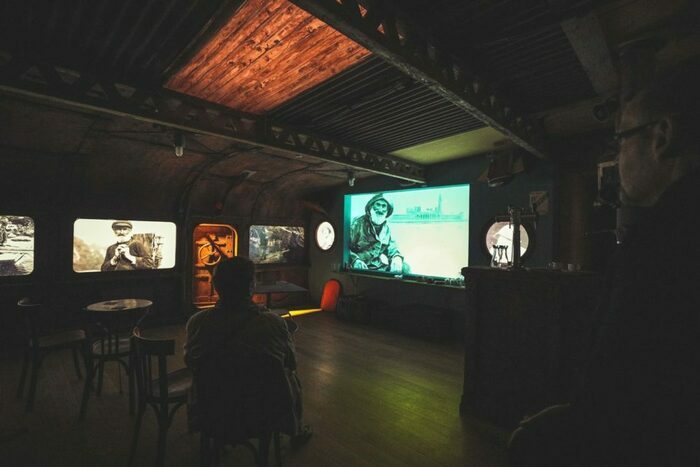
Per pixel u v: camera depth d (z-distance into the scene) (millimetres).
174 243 6645
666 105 654
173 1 2242
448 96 2875
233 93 3678
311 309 8477
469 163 6090
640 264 572
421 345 5723
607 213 4887
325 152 4914
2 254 4906
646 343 531
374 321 7000
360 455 2760
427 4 2295
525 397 2990
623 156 770
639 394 527
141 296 6273
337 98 3797
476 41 2648
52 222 5293
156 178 6090
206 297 8062
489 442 2949
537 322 2936
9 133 4250
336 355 5184
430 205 6707
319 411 3473
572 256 4895
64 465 2561
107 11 2344
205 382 1935
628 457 539
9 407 3371
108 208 5816
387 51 2250
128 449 2762
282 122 4430
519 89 3402
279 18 2605
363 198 7973
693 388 488
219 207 7199
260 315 2049
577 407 622
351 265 8172
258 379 1961
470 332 3371
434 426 3197
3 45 2557
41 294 5227
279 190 8016
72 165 5129
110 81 3100
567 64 2969
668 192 591
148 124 4469
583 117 4055
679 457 492
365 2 2127
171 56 2889
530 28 2451
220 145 5465
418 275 6844
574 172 4859
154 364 4641
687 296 507
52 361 4605
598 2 2156
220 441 2020
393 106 3973
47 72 2754
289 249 8727
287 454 2764
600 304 713
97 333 5496
